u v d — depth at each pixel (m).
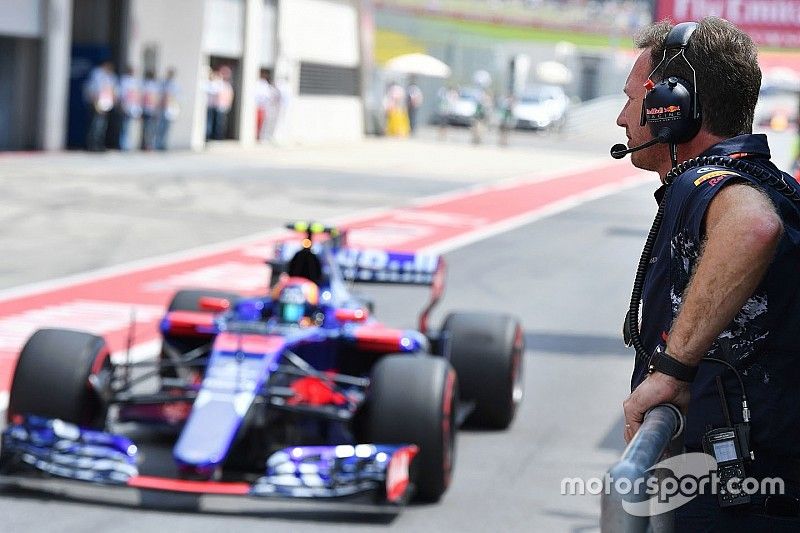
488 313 17.16
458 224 43.53
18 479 12.88
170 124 64.31
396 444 12.95
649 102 5.39
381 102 100.31
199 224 38.50
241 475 13.75
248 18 73.81
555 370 20.77
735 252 4.61
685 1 60.56
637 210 52.69
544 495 13.79
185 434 12.36
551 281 31.33
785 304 4.96
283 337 14.00
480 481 14.26
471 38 134.25
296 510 12.86
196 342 15.74
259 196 47.66
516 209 50.19
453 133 110.94
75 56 61.34
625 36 148.88
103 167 53.72
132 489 13.30
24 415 13.12
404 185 57.69
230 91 72.69
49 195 42.44
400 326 24.52
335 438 15.04
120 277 28.22
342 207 46.47
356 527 12.34
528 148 98.75
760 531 4.96
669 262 5.15
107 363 13.96
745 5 64.62
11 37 55.25
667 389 4.75
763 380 5.01
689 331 4.71
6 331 21.62
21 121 56.56
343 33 89.06
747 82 5.28
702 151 5.35
